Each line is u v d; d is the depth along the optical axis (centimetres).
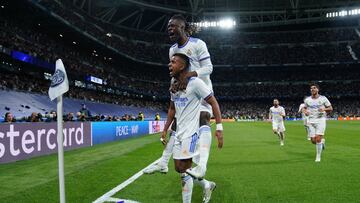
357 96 6688
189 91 412
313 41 6825
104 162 950
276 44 6894
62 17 3666
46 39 4084
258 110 6819
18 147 986
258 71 7062
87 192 568
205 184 472
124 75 6125
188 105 415
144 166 869
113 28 5725
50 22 3681
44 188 606
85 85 4441
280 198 509
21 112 2752
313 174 707
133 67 6412
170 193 554
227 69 7062
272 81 6988
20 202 512
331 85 6825
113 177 708
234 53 6906
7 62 3089
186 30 500
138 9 5597
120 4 5184
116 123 1892
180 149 411
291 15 6322
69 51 4597
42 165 886
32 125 1057
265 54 6856
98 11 5306
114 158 1043
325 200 492
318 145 912
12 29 3331
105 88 5000
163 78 6662
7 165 889
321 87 6838
